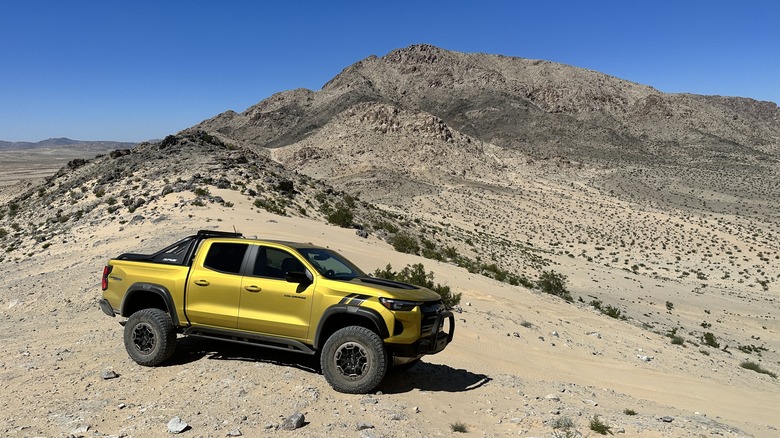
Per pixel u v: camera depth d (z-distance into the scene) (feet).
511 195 520.83
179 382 22.71
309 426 18.83
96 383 22.66
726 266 319.06
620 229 418.51
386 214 210.79
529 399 25.93
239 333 23.86
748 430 27.14
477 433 19.99
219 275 24.29
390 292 22.65
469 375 29.17
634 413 25.73
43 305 47.65
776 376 70.90
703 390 41.57
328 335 23.65
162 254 26.21
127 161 185.57
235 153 201.57
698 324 160.45
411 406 21.75
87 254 77.00
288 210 134.10
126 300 25.62
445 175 612.70
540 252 283.38
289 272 23.16
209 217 97.71
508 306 67.26
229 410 19.77
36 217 142.41
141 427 18.15
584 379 36.52
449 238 203.41
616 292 193.47
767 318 181.98
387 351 22.95
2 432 17.61
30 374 24.00
